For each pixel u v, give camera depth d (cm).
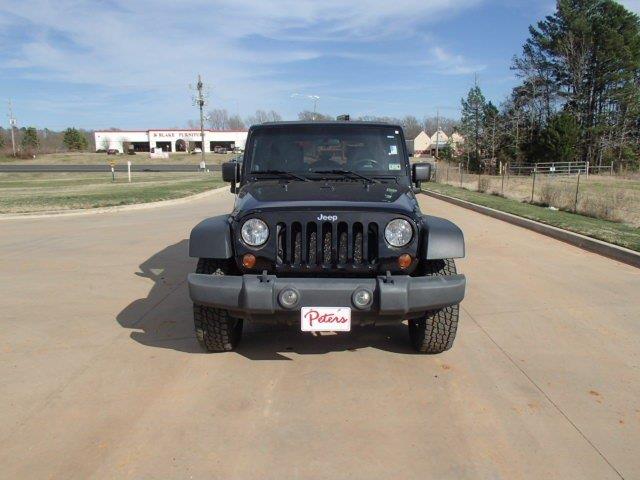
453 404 393
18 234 1188
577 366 460
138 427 362
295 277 434
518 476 309
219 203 2033
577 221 1288
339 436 351
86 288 718
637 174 4438
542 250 989
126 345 509
